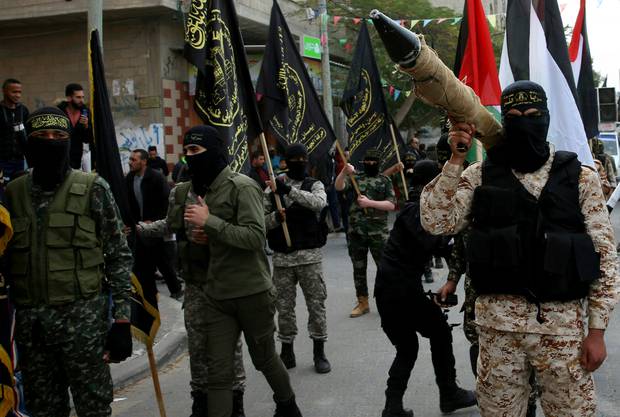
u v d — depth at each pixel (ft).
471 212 9.67
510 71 19.57
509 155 9.41
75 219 10.93
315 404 16.15
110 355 11.09
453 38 71.61
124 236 11.71
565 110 18.38
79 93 22.99
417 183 15.03
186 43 16.66
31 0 52.90
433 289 29.53
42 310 10.73
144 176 28.86
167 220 14.15
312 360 20.03
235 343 13.02
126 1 50.90
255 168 38.19
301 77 21.71
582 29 23.53
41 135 10.78
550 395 9.12
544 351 8.95
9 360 10.31
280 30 21.33
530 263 8.91
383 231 24.93
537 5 19.74
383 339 21.86
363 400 16.28
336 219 52.54
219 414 12.52
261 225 12.71
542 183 9.20
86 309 10.93
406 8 69.72
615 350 19.16
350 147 27.53
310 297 18.78
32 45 56.39
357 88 27.53
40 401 11.09
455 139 8.90
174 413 16.14
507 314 9.06
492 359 9.29
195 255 13.69
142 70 54.19
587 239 8.88
